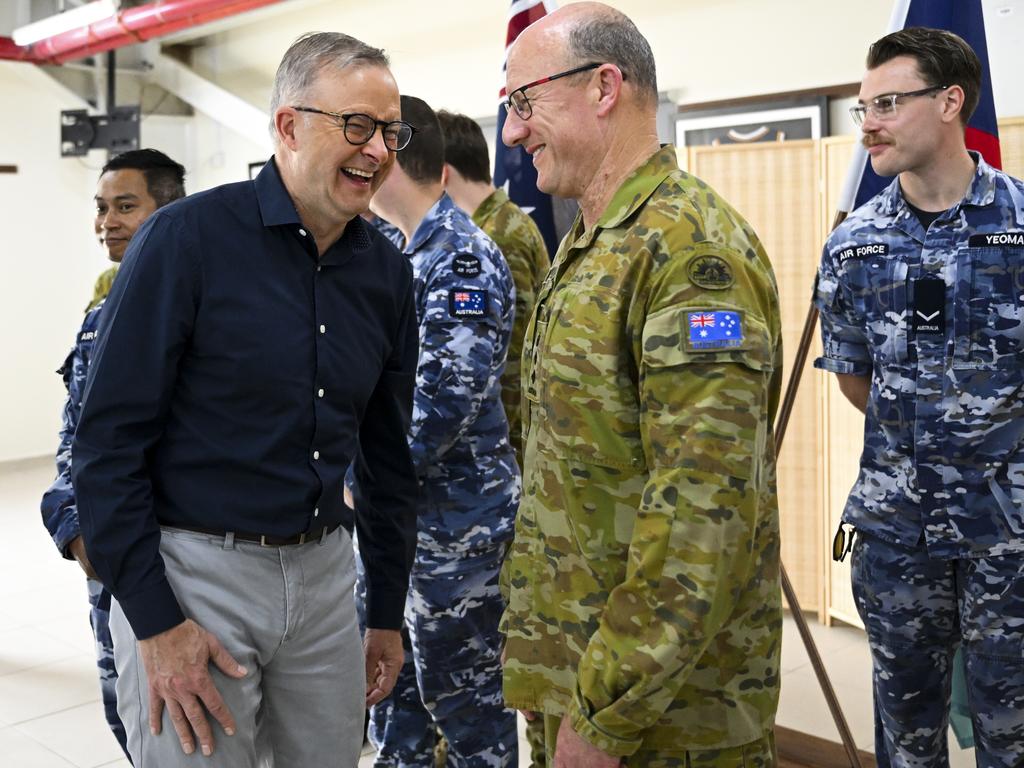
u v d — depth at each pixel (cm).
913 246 217
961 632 221
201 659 157
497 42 661
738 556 134
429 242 231
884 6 477
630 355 143
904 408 219
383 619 198
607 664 136
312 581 170
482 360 225
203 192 162
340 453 172
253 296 160
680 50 562
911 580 221
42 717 356
